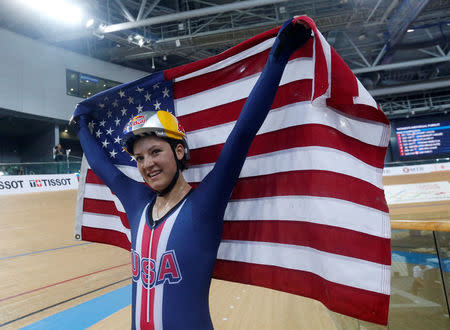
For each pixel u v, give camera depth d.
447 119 18.91
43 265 3.31
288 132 1.07
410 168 15.07
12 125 15.84
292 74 1.08
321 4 13.02
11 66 13.55
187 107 1.26
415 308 1.69
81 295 2.45
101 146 1.40
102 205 1.49
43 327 1.93
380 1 11.09
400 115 19.77
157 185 0.95
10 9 12.03
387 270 0.87
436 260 1.63
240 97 1.16
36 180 11.04
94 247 4.15
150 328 0.89
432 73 18.19
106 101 1.39
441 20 12.80
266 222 1.08
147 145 0.94
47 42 14.73
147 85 1.30
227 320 1.96
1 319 2.04
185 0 14.27
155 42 13.98
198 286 0.89
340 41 15.45
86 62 15.97
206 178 0.97
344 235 0.93
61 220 6.23
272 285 1.04
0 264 3.34
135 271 0.98
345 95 0.93
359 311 0.88
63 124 15.65
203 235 0.91
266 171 1.10
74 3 11.20
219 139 1.19
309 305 2.15
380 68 15.09
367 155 0.96
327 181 0.96
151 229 0.96
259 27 12.91
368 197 0.93
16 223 5.85
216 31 13.22
